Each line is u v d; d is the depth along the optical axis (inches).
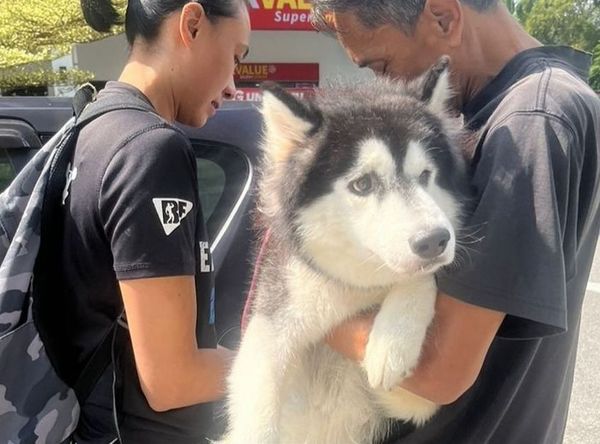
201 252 69.6
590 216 57.2
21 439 62.5
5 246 65.4
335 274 64.4
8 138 101.8
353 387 69.6
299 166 67.0
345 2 64.7
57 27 453.1
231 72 78.4
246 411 67.0
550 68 56.4
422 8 62.8
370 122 64.8
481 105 62.6
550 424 63.1
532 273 49.6
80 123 67.2
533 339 56.2
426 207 57.9
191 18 72.5
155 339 63.2
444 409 61.3
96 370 68.6
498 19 63.7
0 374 61.4
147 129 63.9
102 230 63.7
